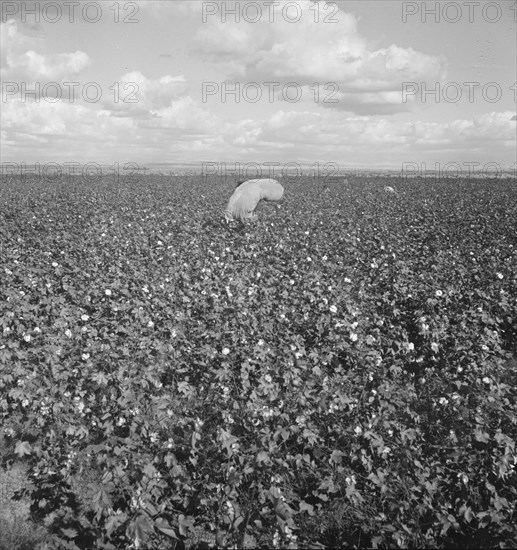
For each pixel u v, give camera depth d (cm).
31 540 555
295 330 984
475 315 1020
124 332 930
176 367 834
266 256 1580
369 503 568
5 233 1920
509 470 579
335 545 545
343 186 4591
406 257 1612
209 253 1560
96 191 3688
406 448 598
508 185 4778
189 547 548
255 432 625
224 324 966
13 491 634
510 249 1688
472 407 688
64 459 636
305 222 2261
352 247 1725
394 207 2939
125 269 1359
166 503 568
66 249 1616
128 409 669
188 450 641
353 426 625
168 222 2227
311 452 634
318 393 691
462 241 1847
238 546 518
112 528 515
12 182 4541
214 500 572
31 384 744
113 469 573
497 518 521
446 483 582
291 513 532
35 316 1021
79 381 742
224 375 758
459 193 3891
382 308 1122
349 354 844
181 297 1144
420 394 759
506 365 923
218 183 4734
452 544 529
